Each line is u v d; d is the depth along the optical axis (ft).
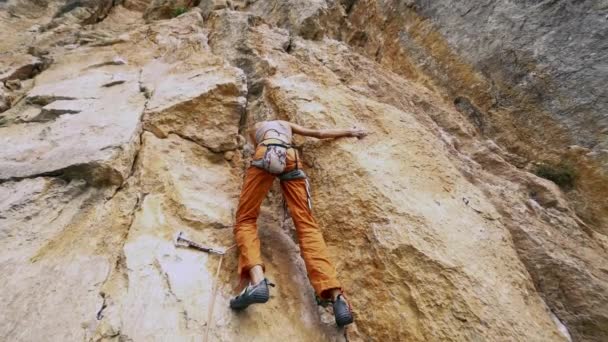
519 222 11.69
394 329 8.59
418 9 22.39
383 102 15.85
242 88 14.46
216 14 21.38
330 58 17.83
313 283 8.45
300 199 9.62
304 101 13.69
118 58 17.70
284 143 10.17
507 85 17.10
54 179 10.46
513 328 8.54
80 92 14.62
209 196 11.18
